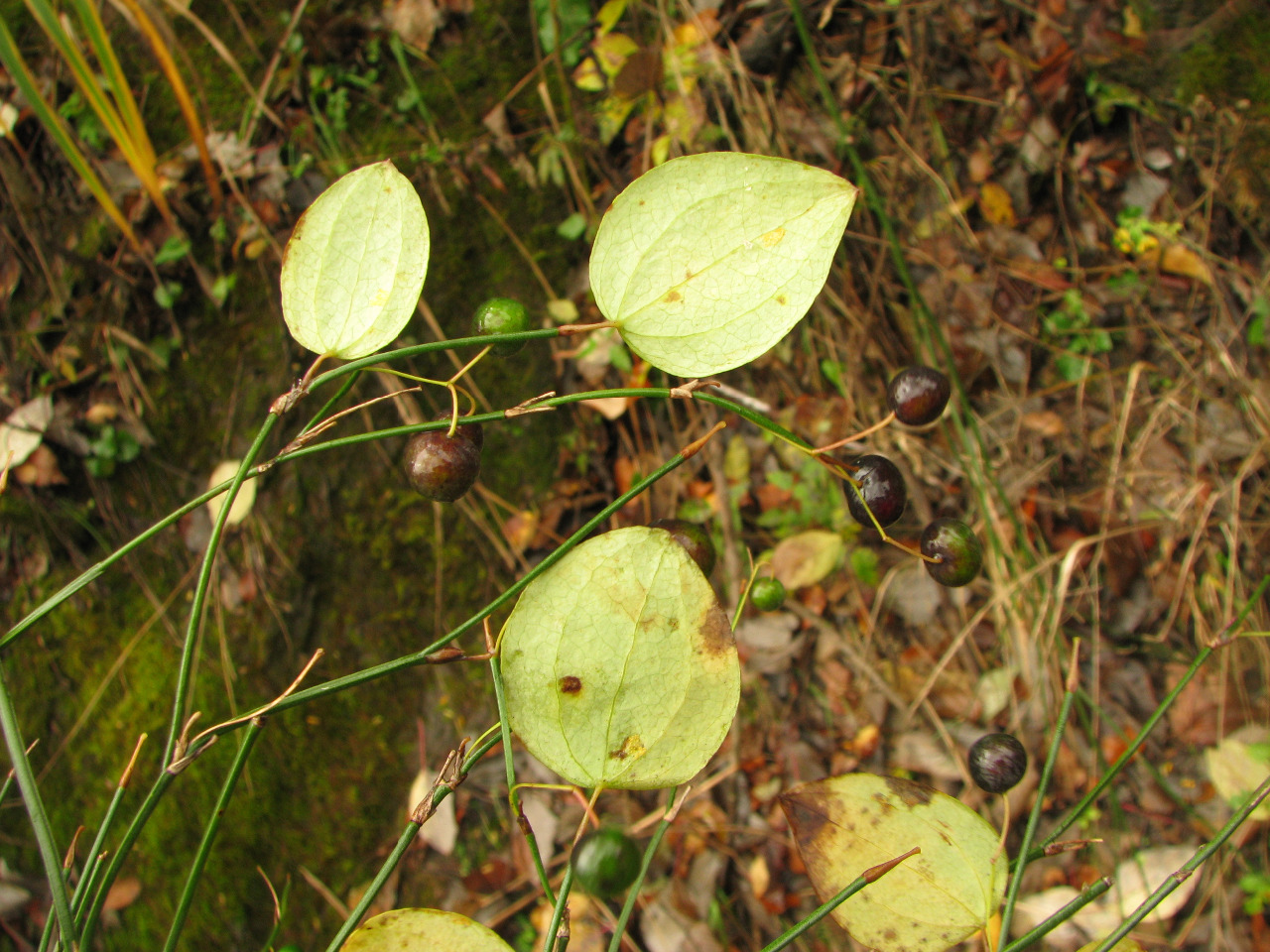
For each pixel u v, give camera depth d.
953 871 0.16
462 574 0.30
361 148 0.31
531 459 0.31
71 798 0.28
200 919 0.28
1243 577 0.33
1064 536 0.34
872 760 0.31
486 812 0.29
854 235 0.34
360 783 0.29
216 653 0.29
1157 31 0.35
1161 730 0.32
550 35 0.32
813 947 0.28
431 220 0.31
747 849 0.29
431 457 0.15
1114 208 0.36
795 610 0.32
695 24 0.33
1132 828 0.31
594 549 0.15
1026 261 0.35
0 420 0.29
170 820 0.28
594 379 0.32
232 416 0.30
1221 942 0.29
